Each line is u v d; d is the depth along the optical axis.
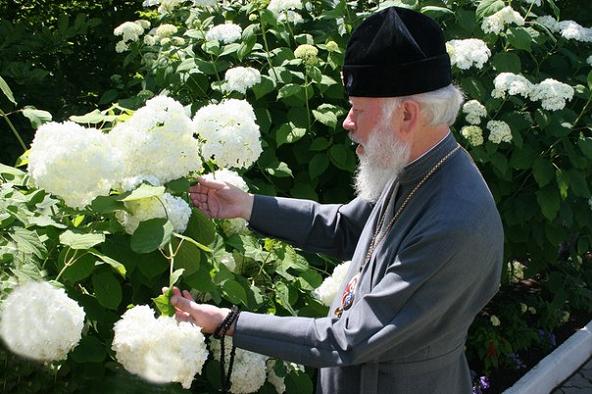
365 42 1.75
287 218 2.21
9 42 3.99
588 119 3.84
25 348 1.57
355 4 3.96
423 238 1.66
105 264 1.87
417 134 1.78
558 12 3.97
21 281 1.63
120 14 4.99
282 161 3.53
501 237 1.75
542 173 3.60
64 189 1.76
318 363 1.70
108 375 1.82
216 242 2.12
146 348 1.61
